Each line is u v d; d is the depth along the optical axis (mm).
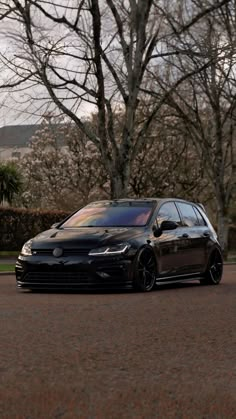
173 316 9453
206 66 26750
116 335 7855
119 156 26016
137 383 5645
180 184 51656
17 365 6199
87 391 5344
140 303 10898
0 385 5465
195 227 14742
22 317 9109
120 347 7152
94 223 13477
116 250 12328
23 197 52875
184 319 9188
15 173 40812
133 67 25781
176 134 40500
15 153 57938
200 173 49750
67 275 12281
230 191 37250
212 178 37125
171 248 13578
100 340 7520
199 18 26109
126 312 9789
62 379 5719
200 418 4656
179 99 35219
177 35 25781
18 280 12773
